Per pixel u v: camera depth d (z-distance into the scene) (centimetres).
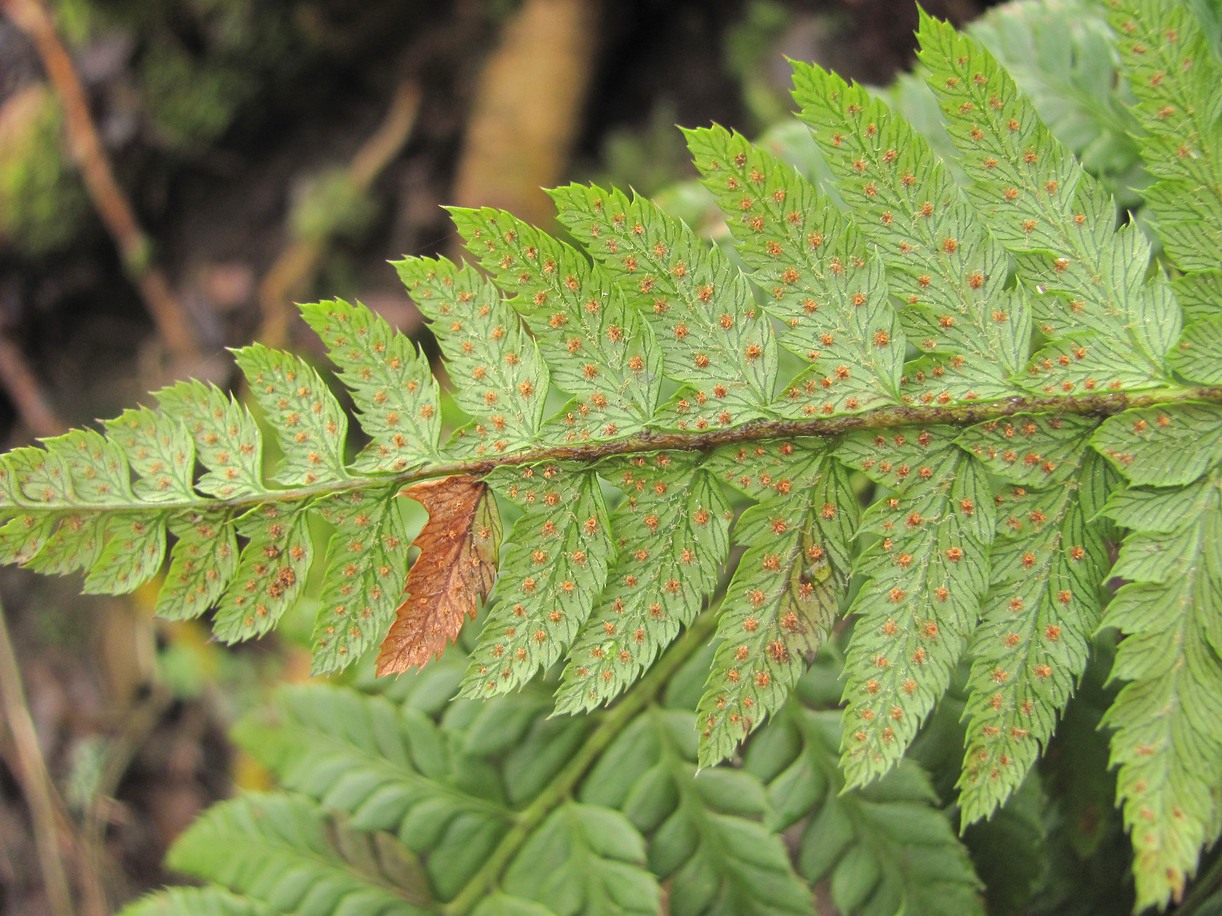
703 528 15
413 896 19
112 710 31
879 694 15
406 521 20
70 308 33
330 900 19
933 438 15
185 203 33
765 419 15
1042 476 15
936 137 19
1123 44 15
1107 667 17
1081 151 19
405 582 15
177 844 19
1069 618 15
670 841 18
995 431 15
